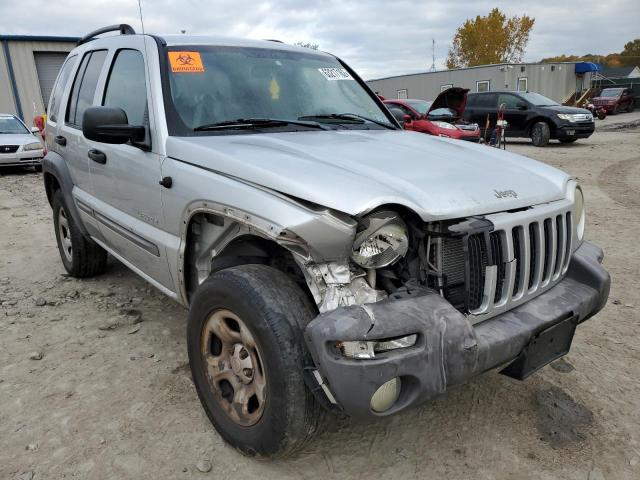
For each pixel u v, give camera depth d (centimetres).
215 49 340
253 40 376
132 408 289
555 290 276
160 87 303
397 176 241
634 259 544
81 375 323
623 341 368
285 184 219
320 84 371
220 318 244
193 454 254
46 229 702
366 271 221
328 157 256
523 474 244
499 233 242
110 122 287
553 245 271
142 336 374
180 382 315
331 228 207
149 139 300
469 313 232
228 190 238
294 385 210
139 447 258
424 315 205
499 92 1752
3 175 1244
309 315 218
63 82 465
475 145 336
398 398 206
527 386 313
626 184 986
